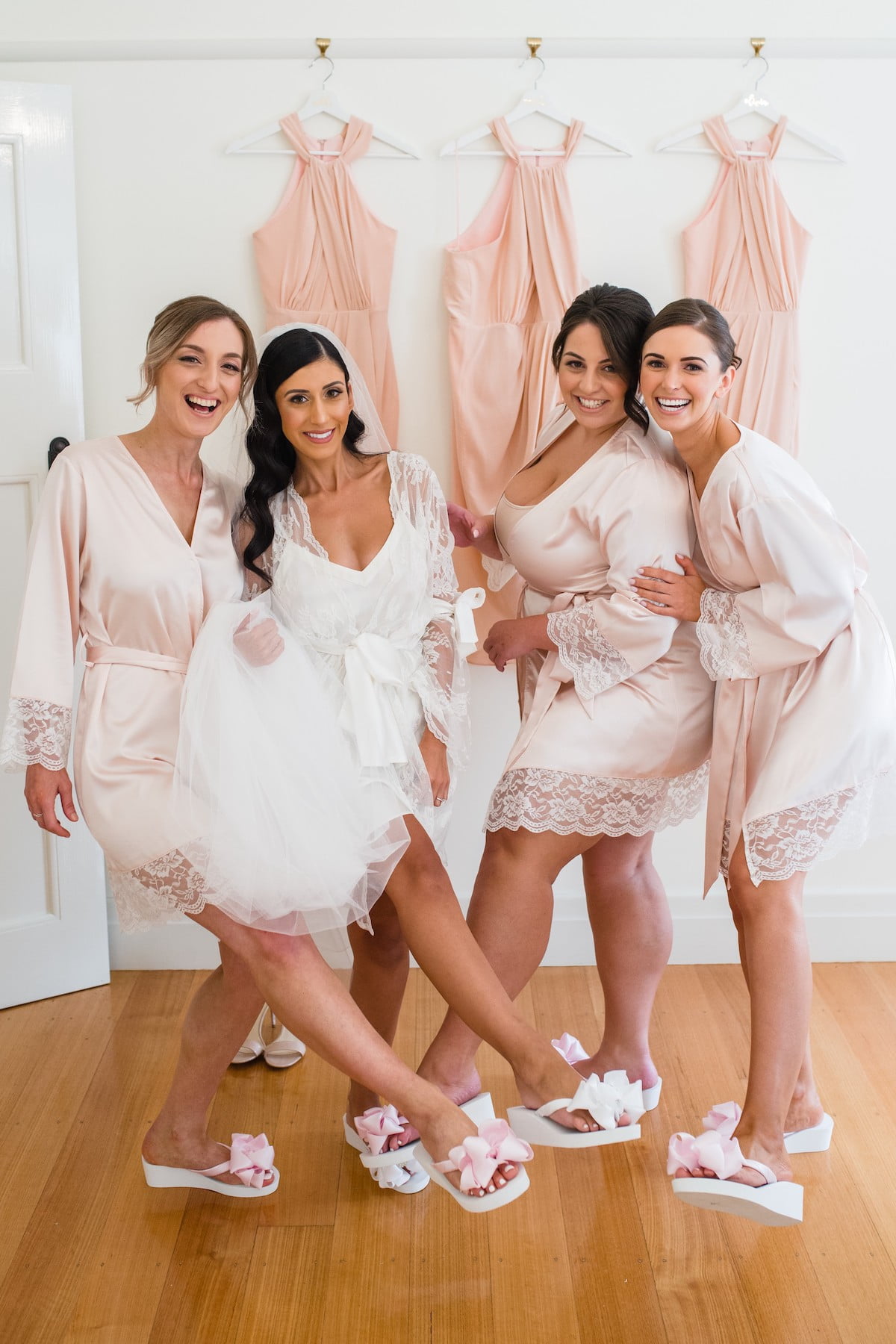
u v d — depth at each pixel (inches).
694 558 94.8
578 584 95.4
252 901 78.4
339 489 91.4
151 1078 105.7
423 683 90.0
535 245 115.6
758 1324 77.6
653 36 114.0
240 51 113.7
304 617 89.0
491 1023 82.4
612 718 92.0
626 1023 100.7
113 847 82.8
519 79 114.7
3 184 110.0
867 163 115.6
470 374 116.8
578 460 95.7
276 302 116.3
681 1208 89.1
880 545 122.2
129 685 85.4
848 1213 88.1
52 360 113.1
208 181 115.6
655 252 117.0
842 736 84.7
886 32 113.7
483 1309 79.2
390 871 84.4
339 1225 87.5
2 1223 87.2
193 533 87.4
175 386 84.7
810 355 118.8
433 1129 76.3
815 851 85.4
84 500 84.4
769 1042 83.3
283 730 82.5
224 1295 80.6
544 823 90.7
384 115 115.1
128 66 114.0
